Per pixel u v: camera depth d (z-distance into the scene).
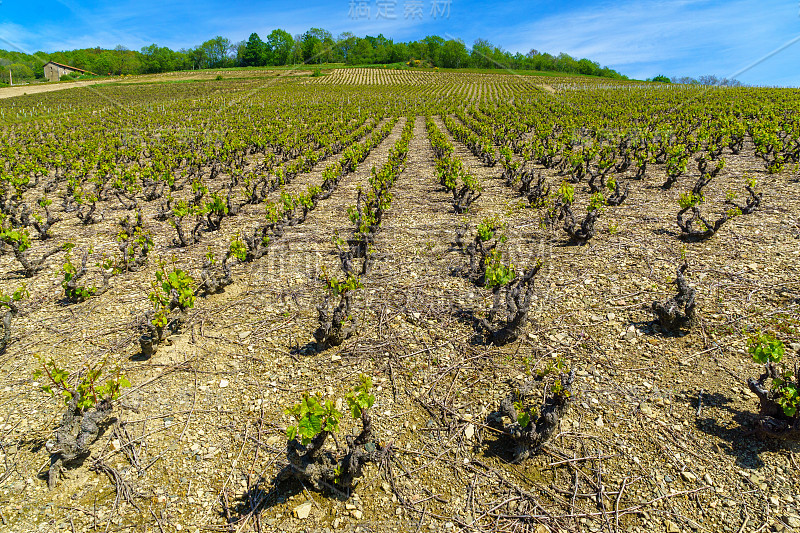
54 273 7.82
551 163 15.52
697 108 29.33
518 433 3.61
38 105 47.81
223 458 3.86
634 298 5.84
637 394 4.24
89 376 3.89
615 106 34.59
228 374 4.91
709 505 3.20
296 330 5.70
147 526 3.31
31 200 13.80
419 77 75.94
